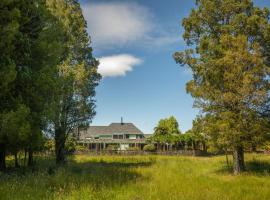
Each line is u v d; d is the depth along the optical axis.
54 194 12.39
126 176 20.31
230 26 27.30
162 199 13.06
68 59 35.47
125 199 12.82
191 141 76.00
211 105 26.47
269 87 25.41
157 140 79.88
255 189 16.67
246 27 27.02
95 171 23.77
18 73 20.64
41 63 22.70
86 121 35.00
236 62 25.62
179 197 13.55
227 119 25.33
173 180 19.55
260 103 25.11
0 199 11.48
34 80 21.14
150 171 25.38
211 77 26.55
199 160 44.12
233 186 17.84
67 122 33.88
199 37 29.11
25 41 21.45
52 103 23.02
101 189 14.41
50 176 17.61
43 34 23.08
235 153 27.08
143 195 13.60
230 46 26.39
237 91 25.31
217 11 28.17
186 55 28.58
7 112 18.56
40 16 23.22
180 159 47.19
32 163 27.17
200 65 27.19
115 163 39.25
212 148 26.58
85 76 35.34
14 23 18.53
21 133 18.03
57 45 23.28
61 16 36.38
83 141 85.19
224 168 30.47
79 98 34.91
